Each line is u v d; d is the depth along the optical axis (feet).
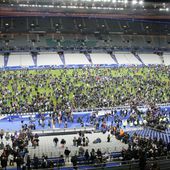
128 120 134.92
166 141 106.01
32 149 96.07
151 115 138.51
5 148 86.94
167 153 80.59
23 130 113.60
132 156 75.92
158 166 65.16
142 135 113.70
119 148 95.96
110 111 155.33
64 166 74.95
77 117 148.05
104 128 125.29
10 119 144.46
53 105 155.94
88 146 98.78
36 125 136.46
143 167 65.00
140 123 135.23
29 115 148.56
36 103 156.25
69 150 89.15
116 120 137.49
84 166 73.10
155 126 125.08
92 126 133.18
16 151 81.71
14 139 99.55
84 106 159.33
